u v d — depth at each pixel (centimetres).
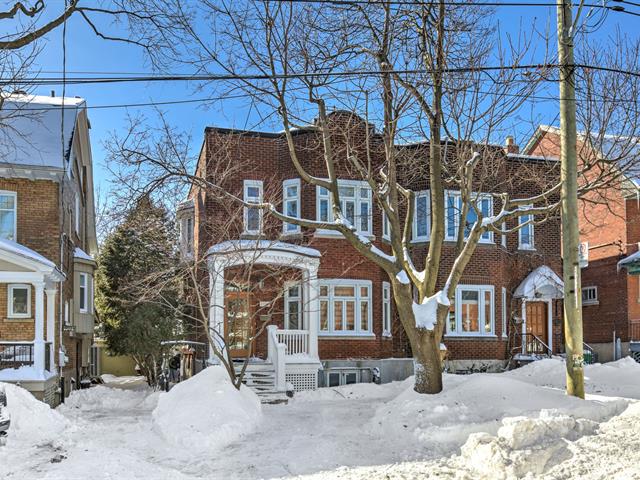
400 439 1136
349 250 2239
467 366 2338
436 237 1373
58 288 2084
